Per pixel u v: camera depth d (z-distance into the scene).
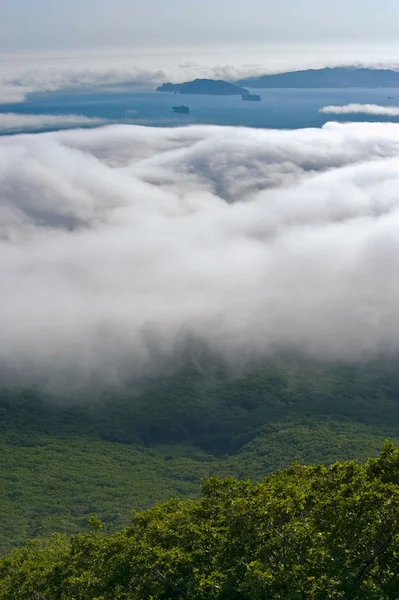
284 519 46.44
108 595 50.75
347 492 43.47
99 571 54.19
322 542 42.69
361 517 40.66
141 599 47.81
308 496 48.03
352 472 47.00
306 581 40.91
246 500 48.16
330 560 41.03
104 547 56.19
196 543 51.50
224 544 48.25
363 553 40.53
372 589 39.31
